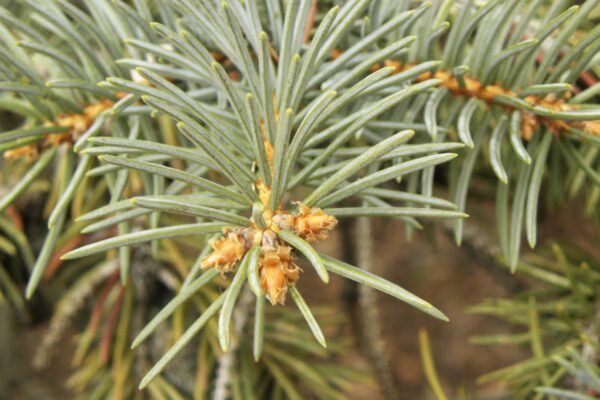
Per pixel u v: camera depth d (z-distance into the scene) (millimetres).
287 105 163
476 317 685
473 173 318
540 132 203
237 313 269
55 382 532
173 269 288
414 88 165
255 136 162
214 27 189
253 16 183
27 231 330
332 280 676
